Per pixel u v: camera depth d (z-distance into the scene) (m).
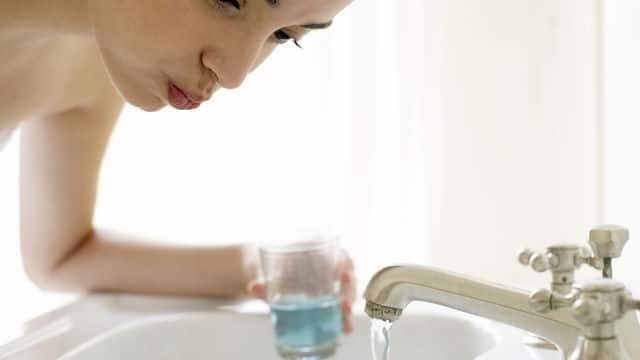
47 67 1.21
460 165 1.66
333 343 1.13
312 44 1.65
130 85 1.06
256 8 0.98
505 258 1.66
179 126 1.64
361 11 1.65
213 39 1.00
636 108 1.22
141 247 1.29
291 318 1.12
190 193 1.65
